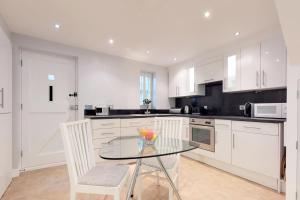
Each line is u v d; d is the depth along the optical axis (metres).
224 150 2.77
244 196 2.02
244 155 2.48
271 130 2.18
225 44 3.10
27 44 2.75
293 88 1.56
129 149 1.63
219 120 2.87
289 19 1.32
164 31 2.57
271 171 2.17
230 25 2.37
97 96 3.54
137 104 4.17
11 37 2.61
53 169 2.88
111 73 3.75
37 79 2.95
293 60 1.54
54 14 2.11
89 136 1.72
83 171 1.56
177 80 4.43
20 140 2.76
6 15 2.13
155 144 1.77
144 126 3.53
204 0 1.82
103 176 1.44
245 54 2.82
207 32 2.60
